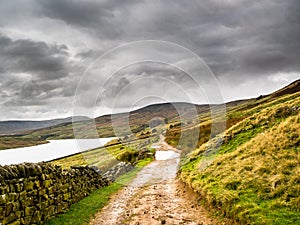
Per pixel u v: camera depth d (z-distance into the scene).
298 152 12.30
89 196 14.20
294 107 19.72
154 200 12.70
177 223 9.30
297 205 8.40
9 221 7.47
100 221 9.98
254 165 12.79
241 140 18.66
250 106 61.47
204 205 10.84
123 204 12.39
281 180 10.17
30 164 9.51
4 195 7.34
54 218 10.07
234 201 9.62
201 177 14.27
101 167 17.52
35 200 9.11
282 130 15.16
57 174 11.24
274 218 7.89
